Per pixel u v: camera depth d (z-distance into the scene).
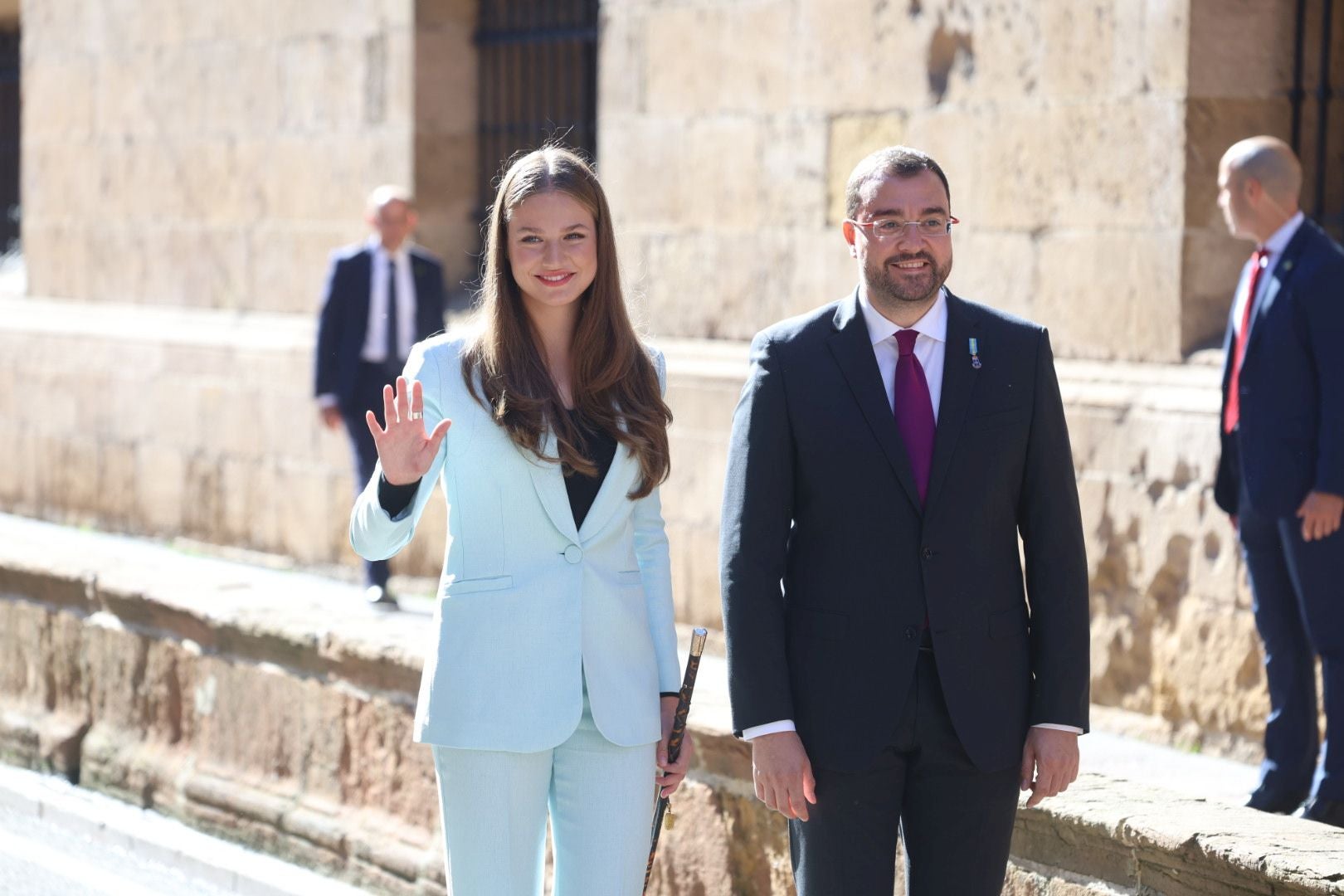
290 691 7.61
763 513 4.48
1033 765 4.53
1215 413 7.94
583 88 12.21
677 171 10.68
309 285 13.45
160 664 8.27
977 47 9.10
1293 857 4.77
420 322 11.02
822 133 9.87
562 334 4.72
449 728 4.54
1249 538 7.09
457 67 12.72
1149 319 8.43
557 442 4.56
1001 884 4.56
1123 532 8.31
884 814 4.50
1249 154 6.98
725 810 6.21
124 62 15.02
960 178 9.21
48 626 8.88
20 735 8.91
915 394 4.50
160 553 13.73
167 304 14.73
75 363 15.13
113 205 15.23
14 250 17.62
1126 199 8.52
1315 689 7.07
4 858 7.78
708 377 10.22
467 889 4.60
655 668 4.75
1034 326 4.57
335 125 13.17
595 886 4.61
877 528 4.43
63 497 15.35
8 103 17.83
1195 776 7.54
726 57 10.37
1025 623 4.56
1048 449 4.50
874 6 9.57
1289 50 8.48
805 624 4.51
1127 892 5.20
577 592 4.59
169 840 7.80
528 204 4.58
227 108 14.06
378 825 7.20
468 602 4.58
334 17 13.11
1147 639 8.23
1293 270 6.89
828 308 4.62
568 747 4.64
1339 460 6.69
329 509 12.87
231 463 13.67
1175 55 8.28
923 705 4.44
